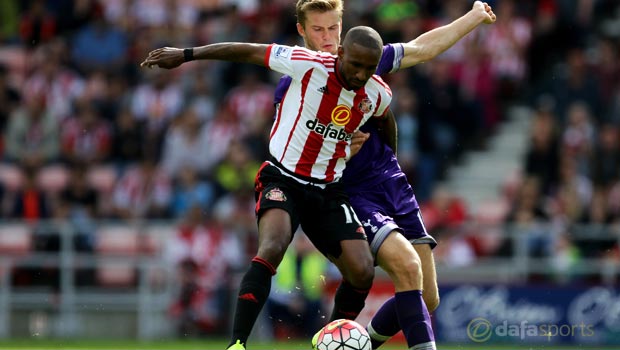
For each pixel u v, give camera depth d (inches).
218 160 2292.1
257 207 890.1
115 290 2060.8
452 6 2519.7
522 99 2517.2
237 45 894.4
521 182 2228.1
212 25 2551.7
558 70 2549.2
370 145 965.2
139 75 2486.5
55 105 2450.8
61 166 2368.4
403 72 2361.0
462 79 2436.0
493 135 2472.9
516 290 1884.8
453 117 2388.0
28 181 2230.6
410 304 891.4
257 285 847.1
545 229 2041.1
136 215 2212.1
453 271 1993.1
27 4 2755.9
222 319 1994.3
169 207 2206.0
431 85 2373.3
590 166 2265.0
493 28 2513.5
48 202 2224.4
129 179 2258.9
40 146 2390.5
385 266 908.6
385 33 2432.3
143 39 2529.5
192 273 2004.2
